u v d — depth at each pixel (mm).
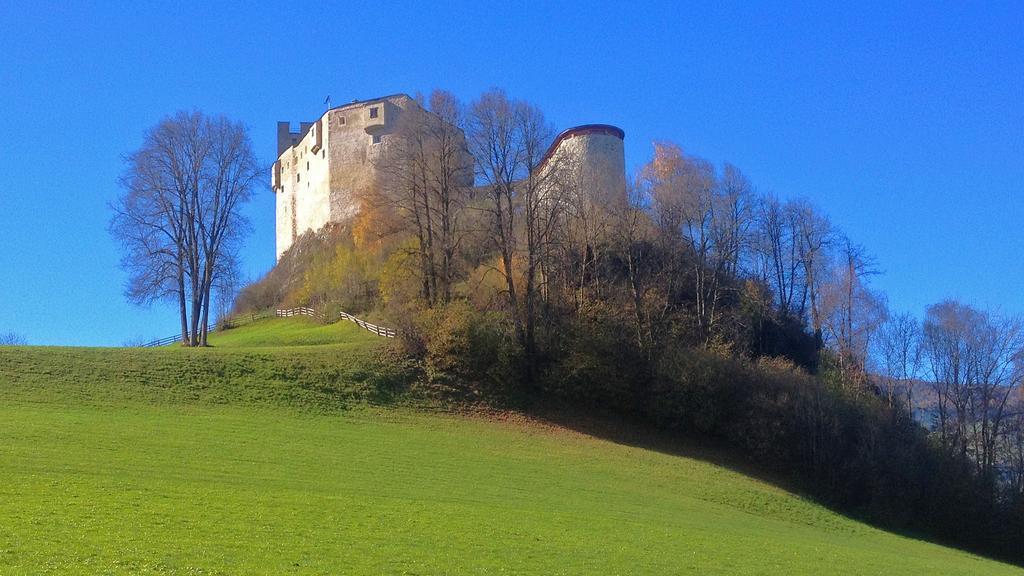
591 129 84438
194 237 66938
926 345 67688
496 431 47500
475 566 20312
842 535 39562
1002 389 64875
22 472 25203
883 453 53094
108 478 25844
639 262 68938
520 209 64938
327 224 106500
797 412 52750
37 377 42438
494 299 58562
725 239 76938
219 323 91500
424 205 62938
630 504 34531
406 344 54656
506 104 58812
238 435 36781
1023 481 59688
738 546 27578
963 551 48125
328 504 25750
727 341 63094
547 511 29547
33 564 16688
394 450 38531
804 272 82688
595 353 53938
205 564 17953
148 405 40844
